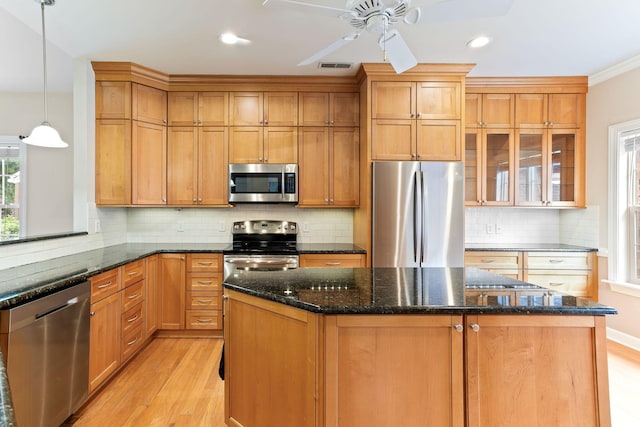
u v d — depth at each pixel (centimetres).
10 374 151
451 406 134
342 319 132
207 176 357
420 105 329
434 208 319
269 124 358
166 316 329
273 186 354
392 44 206
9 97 424
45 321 173
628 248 324
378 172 319
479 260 347
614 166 330
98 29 259
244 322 166
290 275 193
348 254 328
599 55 304
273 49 292
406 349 134
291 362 144
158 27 256
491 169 366
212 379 254
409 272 203
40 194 430
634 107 312
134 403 222
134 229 385
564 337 135
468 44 282
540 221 402
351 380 133
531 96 363
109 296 241
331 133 360
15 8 230
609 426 133
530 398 134
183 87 354
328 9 176
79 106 312
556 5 227
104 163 325
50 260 259
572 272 344
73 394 196
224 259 328
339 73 345
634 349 305
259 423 158
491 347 134
